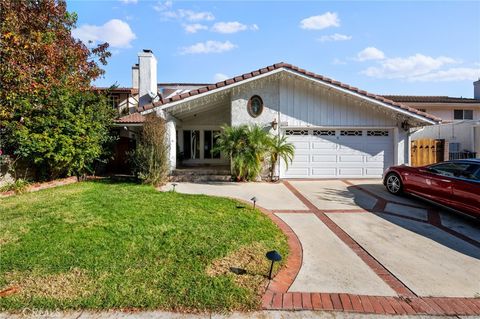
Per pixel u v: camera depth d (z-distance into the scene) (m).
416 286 3.35
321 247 4.49
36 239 4.29
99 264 3.50
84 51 14.09
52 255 3.73
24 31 10.16
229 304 2.79
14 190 8.05
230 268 3.51
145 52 15.85
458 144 18.48
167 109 10.53
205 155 15.74
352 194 8.53
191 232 4.66
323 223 5.74
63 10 12.61
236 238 4.46
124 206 6.27
